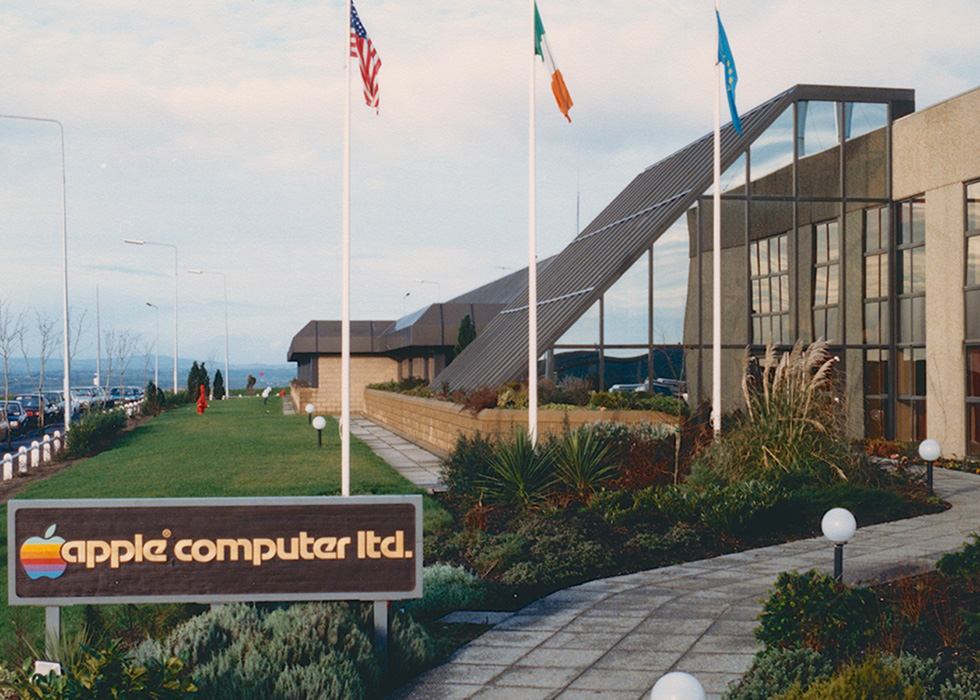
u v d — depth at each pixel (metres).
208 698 5.14
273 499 5.89
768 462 12.62
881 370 22.28
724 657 6.46
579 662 6.45
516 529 11.24
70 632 7.19
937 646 6.18
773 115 21.81
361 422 36.94
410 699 5.82
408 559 5.98
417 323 37.97
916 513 12.43
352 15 13.52
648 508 11.77
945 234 20.00
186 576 5.84
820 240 22.70
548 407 17.55
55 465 21.72
